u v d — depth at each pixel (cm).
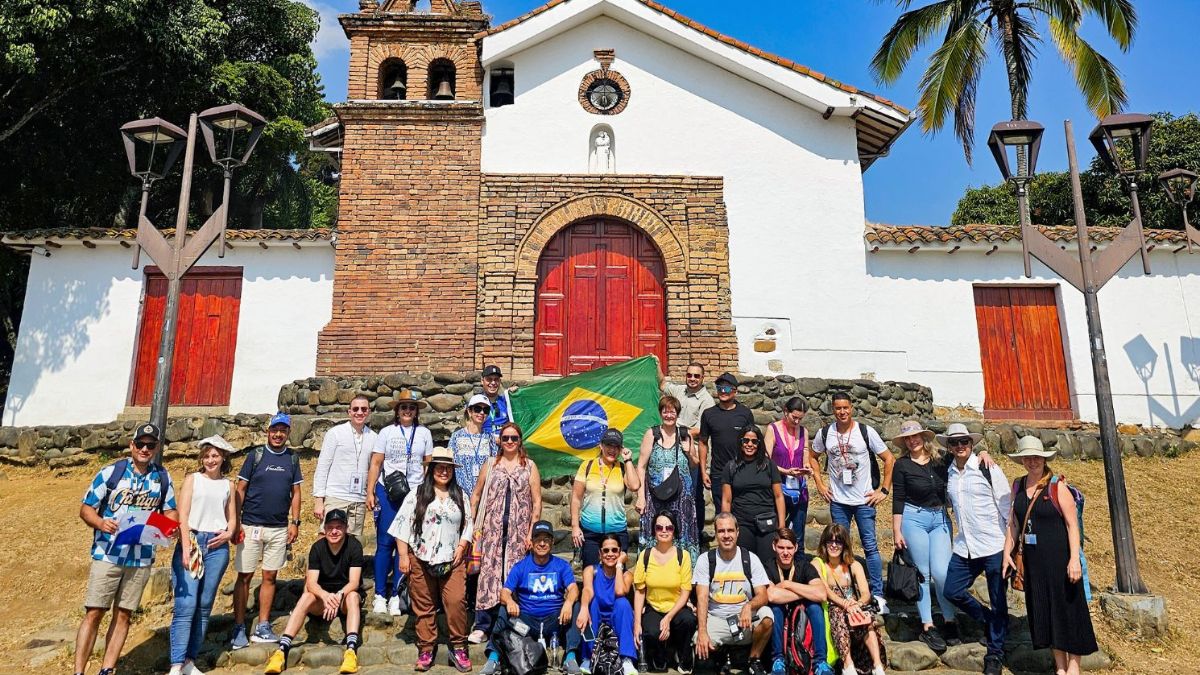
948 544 685
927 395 1277
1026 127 823
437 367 1227
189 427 1221
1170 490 1071
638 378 1012
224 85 1864
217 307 1359
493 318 1248
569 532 861
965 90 1838
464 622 645
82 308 1341
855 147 1351
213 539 645
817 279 1302
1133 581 748
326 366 1223
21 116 1680
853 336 1290
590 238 1322
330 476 732
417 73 1348
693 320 1273
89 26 1497
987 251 1354
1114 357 1333
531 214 1292
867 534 716
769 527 673
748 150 1346
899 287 1346
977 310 1359
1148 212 1995
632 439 974
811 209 1327
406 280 1256
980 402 1309
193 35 1673
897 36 1858
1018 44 1828
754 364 1265
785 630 619
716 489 735
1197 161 1920
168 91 1802
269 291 1345
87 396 1308
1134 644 705
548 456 976
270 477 693
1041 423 1301
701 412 804
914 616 715
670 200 1313
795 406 744
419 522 648
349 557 668
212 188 2294
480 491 700
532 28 1314
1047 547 614
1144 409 1311
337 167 2025
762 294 1291
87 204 2106
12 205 1881
